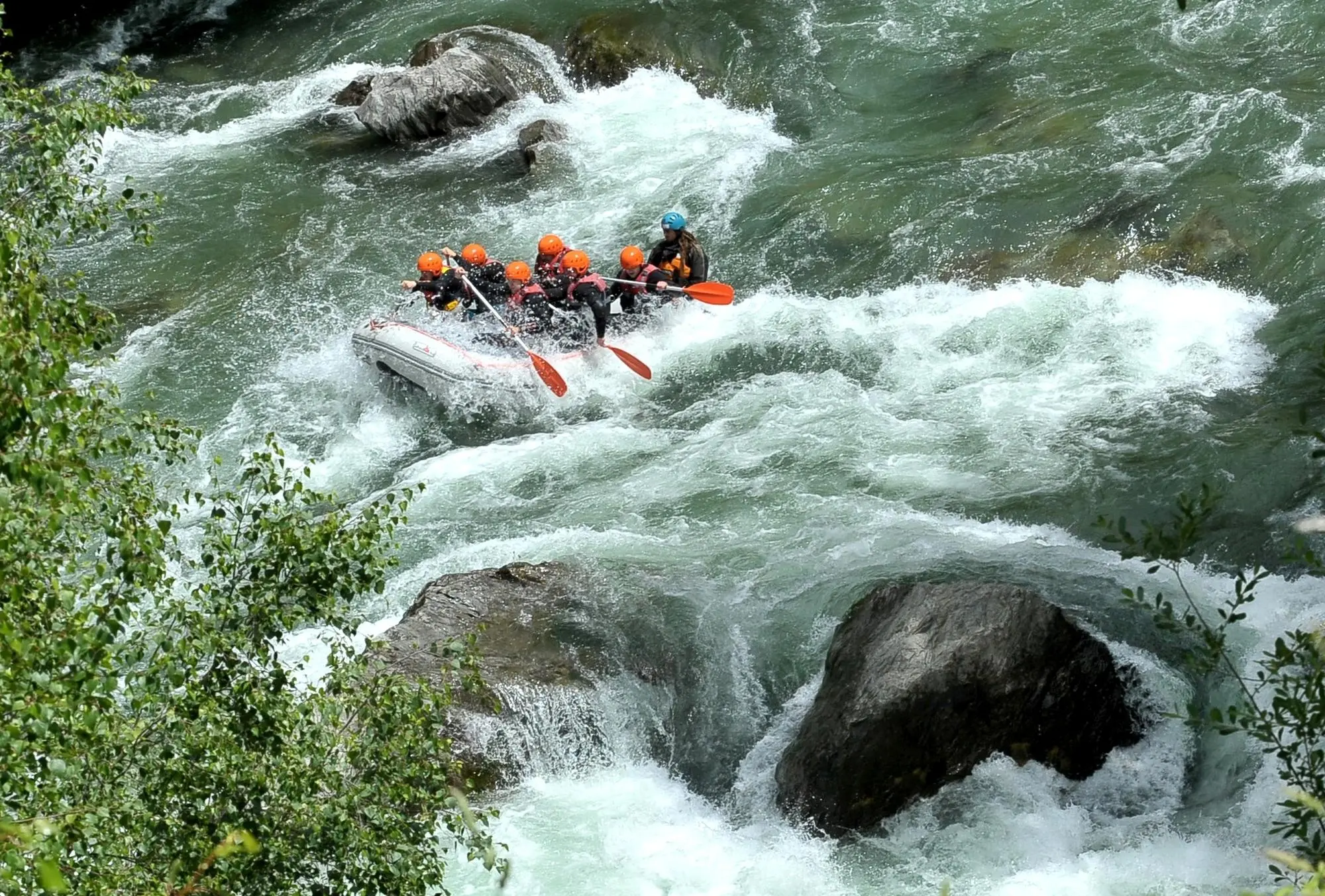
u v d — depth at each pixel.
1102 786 27.67
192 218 55.16
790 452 39.19
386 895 19.39
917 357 42.69
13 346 14.88
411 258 51.34
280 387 44.69
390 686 20.58
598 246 50.75
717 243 50.00
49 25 75.50
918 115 55.38
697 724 30.42
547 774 29.59
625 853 27.50
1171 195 46.81
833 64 59.16
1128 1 58.66
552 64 62.62
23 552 16.42
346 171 57.97
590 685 30.58
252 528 20.30
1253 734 20.03
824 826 27.30
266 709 19.12
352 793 19.58
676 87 60.16
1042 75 55.62
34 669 16.06
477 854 20.41
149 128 63.78
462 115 59.25
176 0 76.31
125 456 20.48
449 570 35.88
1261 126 48.94
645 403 42.81
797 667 31.38
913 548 34.41
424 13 70.44
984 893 25.45
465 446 41.91
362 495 39.84
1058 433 38.53
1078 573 32.91
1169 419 38.34
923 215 48.94
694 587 33.75
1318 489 34.62
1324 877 10.41
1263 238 44.28
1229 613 30.92
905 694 26.97
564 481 39.38
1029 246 46.41
